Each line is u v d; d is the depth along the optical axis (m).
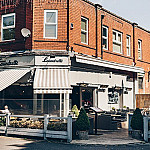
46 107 14.30
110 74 21.92
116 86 22.44
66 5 17.44
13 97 18.02
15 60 17.56
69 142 12.18
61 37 17.23
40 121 13.62
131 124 13.62
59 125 12.74
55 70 16.72
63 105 15.02
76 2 18.08
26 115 13.99
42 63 16.84
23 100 14.68
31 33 17.11
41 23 17.22
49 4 17.36
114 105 22.77
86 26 19.33
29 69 16.78
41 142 12.27
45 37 17.23
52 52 16.91
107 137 13.59
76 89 19.25
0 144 11.60
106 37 21.47
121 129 17.02
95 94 20.23
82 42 18.88
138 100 25.48
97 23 20.17
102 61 19.14
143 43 26.66
